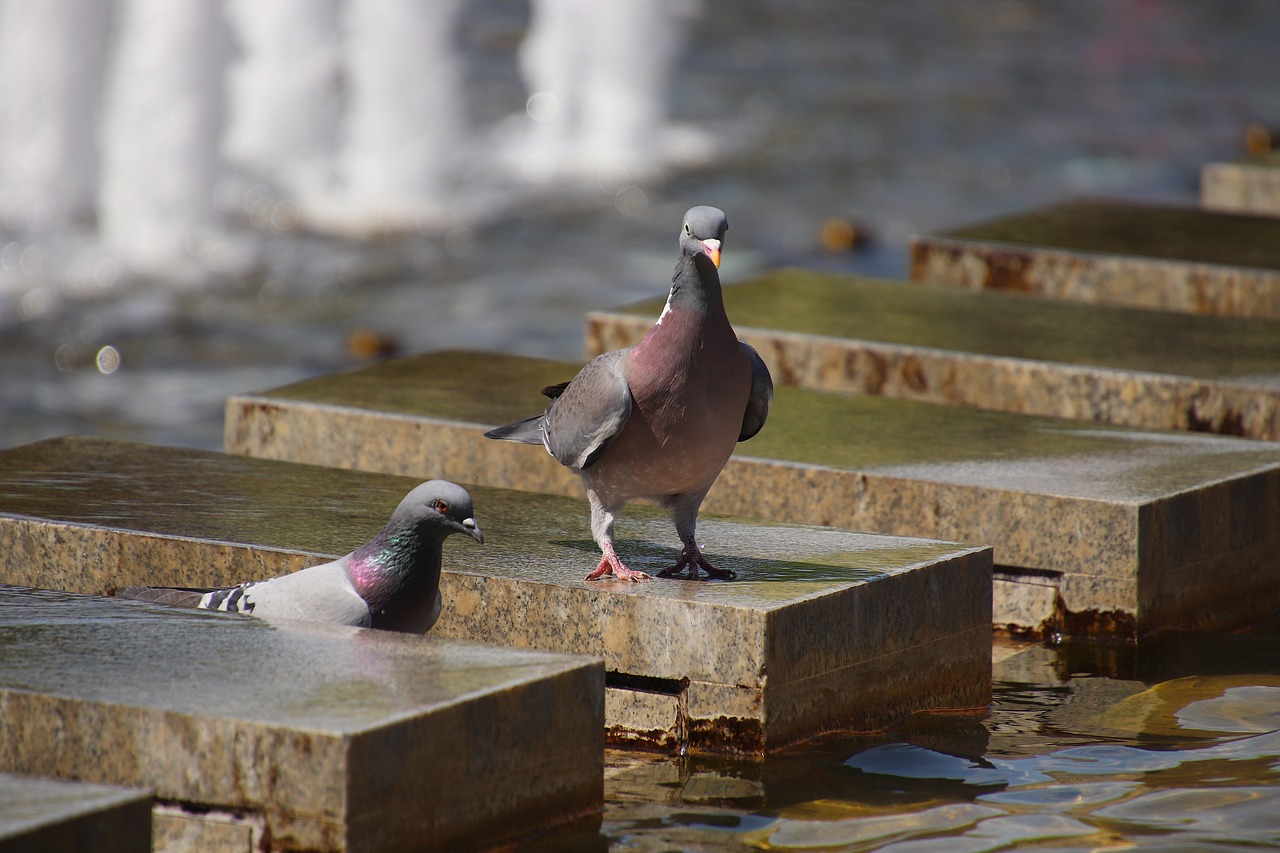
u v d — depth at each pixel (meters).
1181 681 10.73
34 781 6.88
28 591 9.16
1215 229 19.97
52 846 6.43
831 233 26.75
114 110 27.50
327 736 7.16
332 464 13.46
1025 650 11.42
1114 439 12.96
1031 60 43.78
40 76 28.27
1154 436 13.07
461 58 41.06
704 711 9.27
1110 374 14.27
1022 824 8.34
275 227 27.28
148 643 8.29
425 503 8.75
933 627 10.08
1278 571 12.45
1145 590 11.39
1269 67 43.66
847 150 33.62
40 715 7.59
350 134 31.27
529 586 9.56
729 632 9.14
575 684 8.16
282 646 8.28
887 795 8.75
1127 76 42.06
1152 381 14.12
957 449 12.56
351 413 13.33
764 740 9.16
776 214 28.78
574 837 8.14
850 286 17.72
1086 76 41.97
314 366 21.03
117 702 7.49
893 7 51.16
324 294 24.14
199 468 12.01
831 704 9.54
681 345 8.84
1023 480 11.76
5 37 28.33
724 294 17.20
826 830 8.30
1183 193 30.66
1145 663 11.10
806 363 15.42
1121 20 50.19
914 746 9.49
